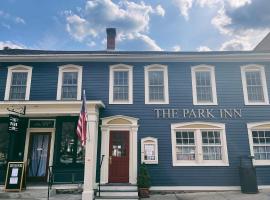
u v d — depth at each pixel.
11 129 11.70
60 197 10.88
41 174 13.38
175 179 12.48
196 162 12.77
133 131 13.02
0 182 12.43
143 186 11.42
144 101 13.58
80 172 12.72
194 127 13.13
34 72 14.12
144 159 12.68
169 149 12.87
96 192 11.39
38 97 13.73
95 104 11.81
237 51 14.23
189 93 13.73
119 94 13.85
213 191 12.30
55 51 15.95
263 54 13.88
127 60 14.24
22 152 13.45
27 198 10.77
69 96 13.84
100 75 14.03
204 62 14.27
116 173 12.65
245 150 12.85
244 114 13.40
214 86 13.84
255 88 14.00
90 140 11.30
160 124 13.21
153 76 14.16
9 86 13.95
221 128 13.10
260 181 12.45
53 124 13.89
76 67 14.13
